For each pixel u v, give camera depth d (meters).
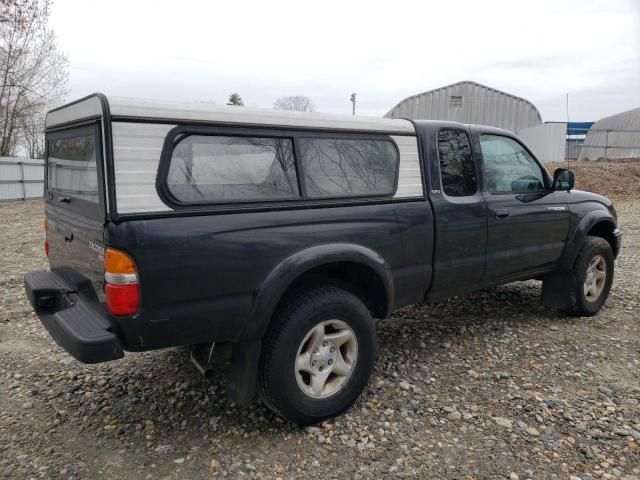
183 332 2.64
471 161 4.10
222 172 2.75
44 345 4.50
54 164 3.54
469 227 3.96
